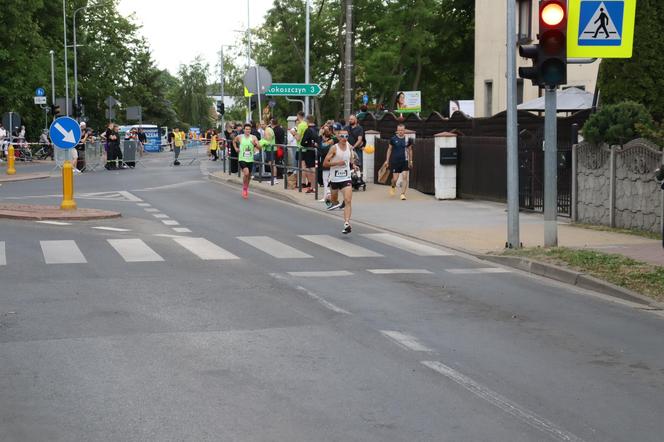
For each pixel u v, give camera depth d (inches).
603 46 548.1
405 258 545.0
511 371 287.9
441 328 351.3
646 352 318.7
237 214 788.0
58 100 2003.0
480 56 1504.7
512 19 549.6
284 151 1015.6
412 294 424.8
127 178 1304.1
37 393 255.9
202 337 326.6
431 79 2315.5
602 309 400.8
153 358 295.6
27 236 609.6
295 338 327.3
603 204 676.7
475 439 221.3
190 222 717.3
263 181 1131.9
